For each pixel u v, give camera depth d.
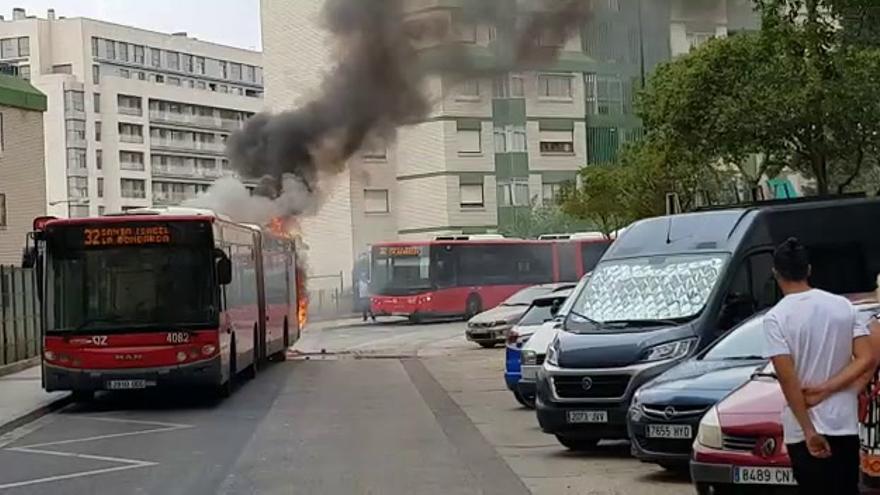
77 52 107.94
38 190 41.91
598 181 40.56
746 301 13.75
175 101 111.44
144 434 16.83
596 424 13.13
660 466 12.33
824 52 16.55
